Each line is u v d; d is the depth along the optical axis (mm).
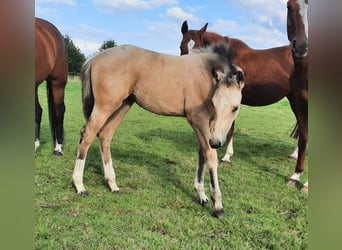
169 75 1791
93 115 1840
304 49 1817
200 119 1780
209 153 1777
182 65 1795
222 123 1600
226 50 1806
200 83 1758
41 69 1955
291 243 1728
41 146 2033
